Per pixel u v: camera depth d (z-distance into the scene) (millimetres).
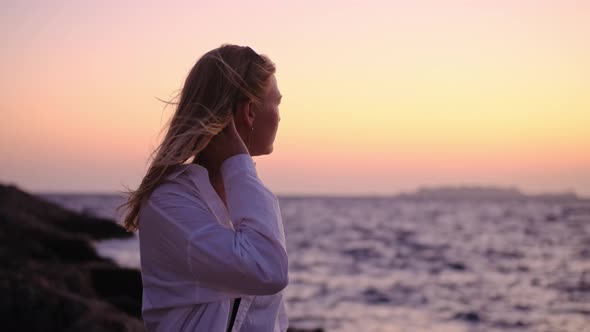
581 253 41094
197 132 1660
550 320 16984
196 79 1743
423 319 17125
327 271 30531
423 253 41469
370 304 19906
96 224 44812
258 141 1818
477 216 117312
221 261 1560
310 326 15883
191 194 1693
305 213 134250
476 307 19281
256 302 1714
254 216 1615
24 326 7922
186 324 1657
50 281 10852
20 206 39969
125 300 11703
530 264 34031
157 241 1678
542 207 197375
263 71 1762
